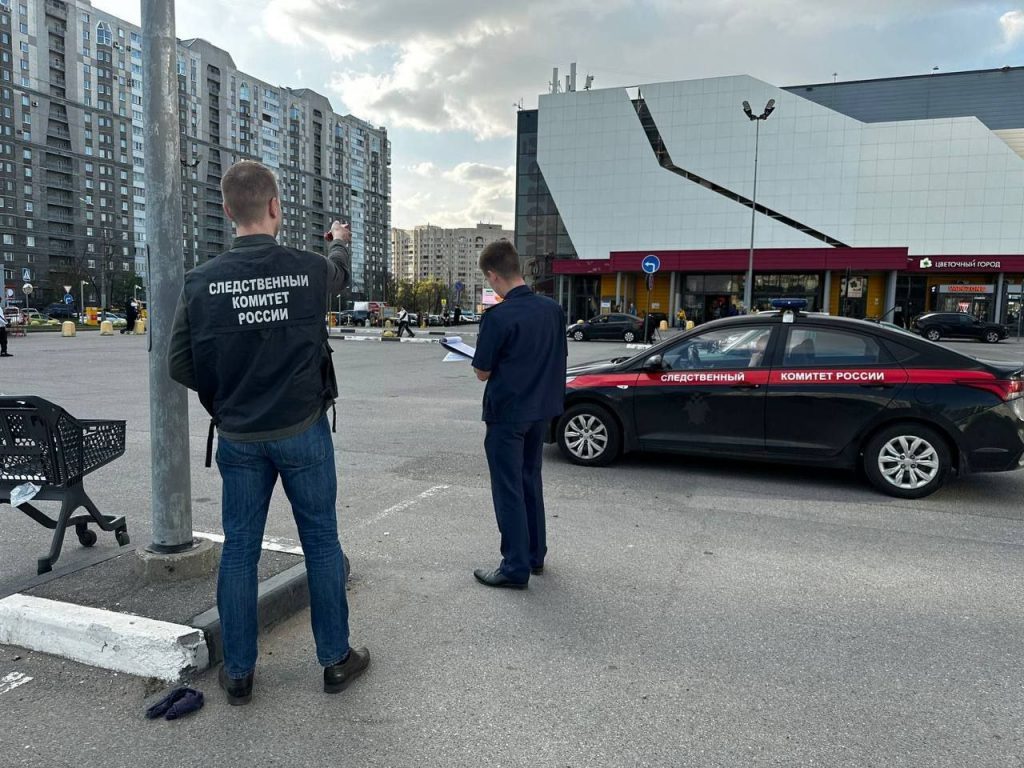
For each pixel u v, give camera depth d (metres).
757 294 42.81
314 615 2.65
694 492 5.84
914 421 5.67
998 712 2.62
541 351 3.62
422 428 8.86
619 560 4.21
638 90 47.34
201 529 4.74
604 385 6.65
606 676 2.84
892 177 43.31
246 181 2.45
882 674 2.89
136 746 2.34
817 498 5.68
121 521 4.18
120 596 3.15
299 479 2.51
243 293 2.39
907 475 5.68
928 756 2.34
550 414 3.70
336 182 156.38
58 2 105.75
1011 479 6.37
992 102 49.22
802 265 39.56
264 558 3.65
